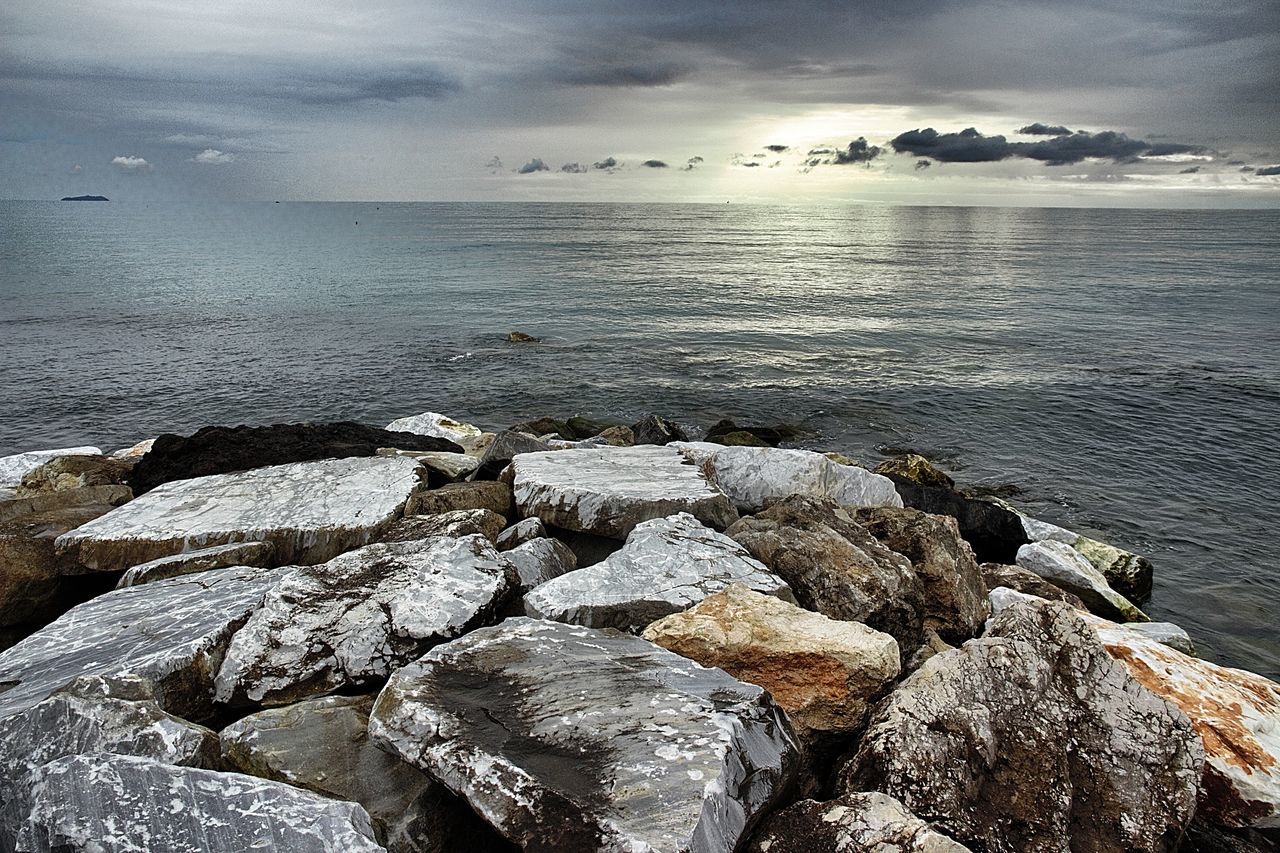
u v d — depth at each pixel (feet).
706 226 545.85
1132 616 33.45
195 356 92.58
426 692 13.29
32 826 10.85
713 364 92.43
